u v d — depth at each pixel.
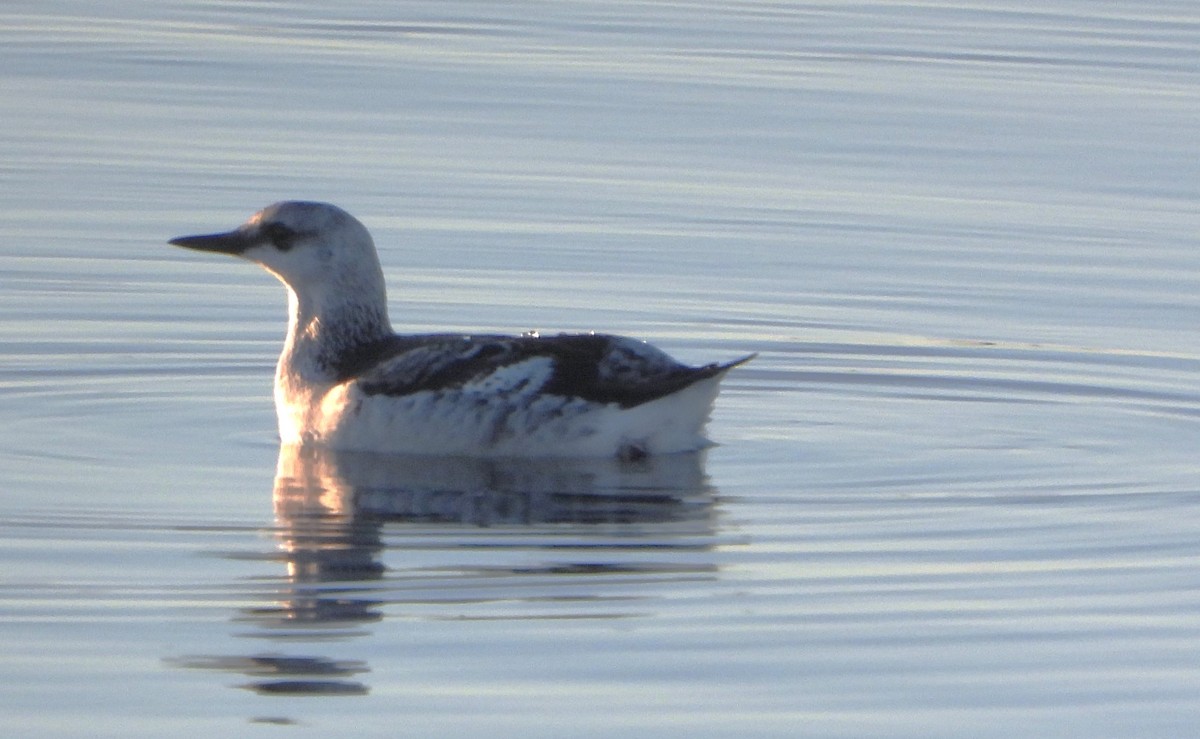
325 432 13.66
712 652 9.99
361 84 25.58
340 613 10.45
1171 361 16.19
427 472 13.09
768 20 30.52
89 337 16.31
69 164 21.64
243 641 10.04
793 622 10.41
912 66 27.38
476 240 19.31
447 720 9.16
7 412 14.37
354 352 13.95
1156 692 9.61
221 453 13.57
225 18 29.45
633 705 9.35
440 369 13.40
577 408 13.23
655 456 13.52
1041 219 20.50
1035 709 9.41
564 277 18.25
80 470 13.07
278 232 13.90
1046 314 17.48
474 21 29.86
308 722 9.12
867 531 11.98
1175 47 29.09
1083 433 14.33
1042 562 11.47
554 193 20.97
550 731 9.04
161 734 8.98
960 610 10.65
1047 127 24.16
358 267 13.91
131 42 27.58
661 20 30.30
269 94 24.94
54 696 9.38
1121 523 12.21
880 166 22.38
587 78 26.12
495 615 10.43
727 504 12.46
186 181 21.05
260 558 11.30
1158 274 18.72
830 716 9.29
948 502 12.61
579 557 11.38
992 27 30.39
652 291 17.92
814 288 18.12
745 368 15.87
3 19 28.66
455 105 24.62
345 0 31.31
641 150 22.77
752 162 22.41
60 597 10.63
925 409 14.91
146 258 18.56
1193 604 10.80
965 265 18.92
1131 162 22.70
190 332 16.59
